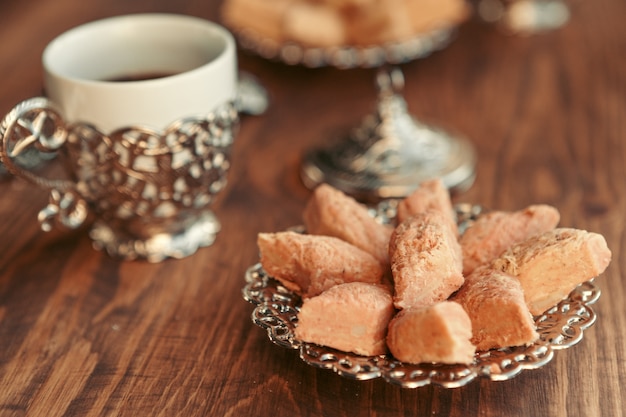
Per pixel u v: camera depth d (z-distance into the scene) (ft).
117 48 1.40
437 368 1.07
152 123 1.28
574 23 2.01
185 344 1.23
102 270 1.36
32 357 1.22
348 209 1.26
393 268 1.13
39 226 1.45
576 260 1.12
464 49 1.94
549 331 1.11
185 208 1.35
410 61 1.89
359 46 1.61
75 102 1.27
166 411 1.14
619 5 2.08
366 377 1.07
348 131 1.65
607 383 1.14
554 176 1.51
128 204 1.33
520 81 1.80
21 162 1.48
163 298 1.31
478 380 1.15
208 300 1.30
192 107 1.29
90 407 1.15
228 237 1.42
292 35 1.62
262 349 1.21
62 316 1.28
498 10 2.09
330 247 1.18
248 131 1.68
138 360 1.21
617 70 1.81
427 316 1.06
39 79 1.82
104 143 1.28
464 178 1.50
